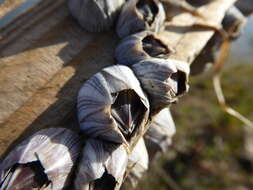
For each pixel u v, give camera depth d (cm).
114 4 12
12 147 11
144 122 11
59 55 12
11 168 10
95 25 12
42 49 12
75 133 11
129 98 10
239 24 16
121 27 12
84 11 12
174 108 24
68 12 13
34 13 12
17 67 12
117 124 10
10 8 13
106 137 10
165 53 12
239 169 22
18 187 9
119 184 10
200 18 14
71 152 10
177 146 22
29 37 12
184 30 13
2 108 11
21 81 11
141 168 13
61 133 10
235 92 26
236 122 24
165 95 11
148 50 12
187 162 22
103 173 10
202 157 22
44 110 11
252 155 23
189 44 13
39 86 11
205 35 14
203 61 16
